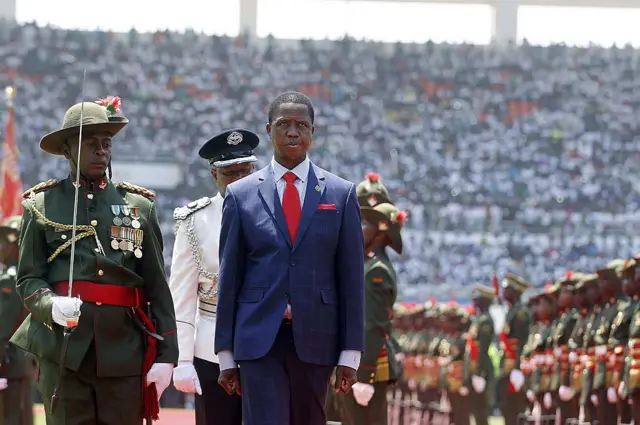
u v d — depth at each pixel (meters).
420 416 65.69
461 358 56.09
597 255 117.19
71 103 125.19
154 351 19.12
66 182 19.34
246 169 24.11
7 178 58.25
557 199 122.44
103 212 19.11
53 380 18.45
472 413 53.56
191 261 23.55
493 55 132.25
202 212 23.83
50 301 17.88
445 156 125.44
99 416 18.72
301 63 130.38
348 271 18.03
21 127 122.06
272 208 18.11
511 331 51.34
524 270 114.00
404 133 127.12
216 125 125.69
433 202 120.75
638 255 39.88
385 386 27.70
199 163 120.94
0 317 34.03
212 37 130.88
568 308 50.91
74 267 18.73
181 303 23.30
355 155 125.31
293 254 17.84
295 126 18.27
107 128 19.05
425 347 66.12
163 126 124.44
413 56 131.88
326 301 17.83
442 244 115.69
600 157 127.31
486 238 116.69
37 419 57.62
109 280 18.84
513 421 51.62
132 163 119.81
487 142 126.94
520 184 123.38
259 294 17.80
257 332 17.58
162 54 129.38
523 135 127.62
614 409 42.97
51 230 18.84
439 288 108.56
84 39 128.88
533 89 130.62
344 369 17.78
